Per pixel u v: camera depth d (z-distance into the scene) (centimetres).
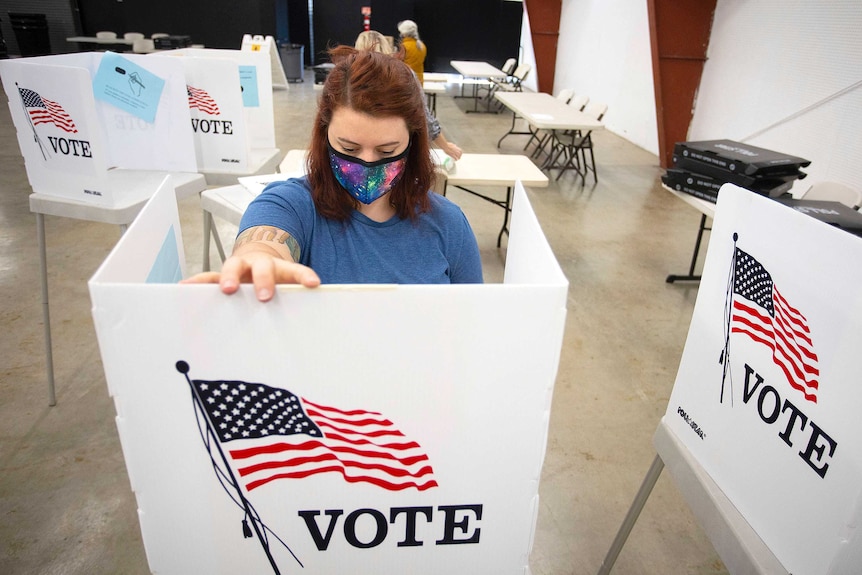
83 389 230
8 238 362
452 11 1134
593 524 183
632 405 241
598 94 852
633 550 175
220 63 216
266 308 50
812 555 80
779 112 475
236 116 226
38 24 1047
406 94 83
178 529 60
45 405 220
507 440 59
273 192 91
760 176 242
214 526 60
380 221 98
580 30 921
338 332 51
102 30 1098
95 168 174
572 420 230
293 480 58
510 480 61
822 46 425
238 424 55
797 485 83
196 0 1073
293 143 614
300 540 62
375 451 58
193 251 364
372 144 84
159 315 49
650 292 343
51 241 361
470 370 54
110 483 188
